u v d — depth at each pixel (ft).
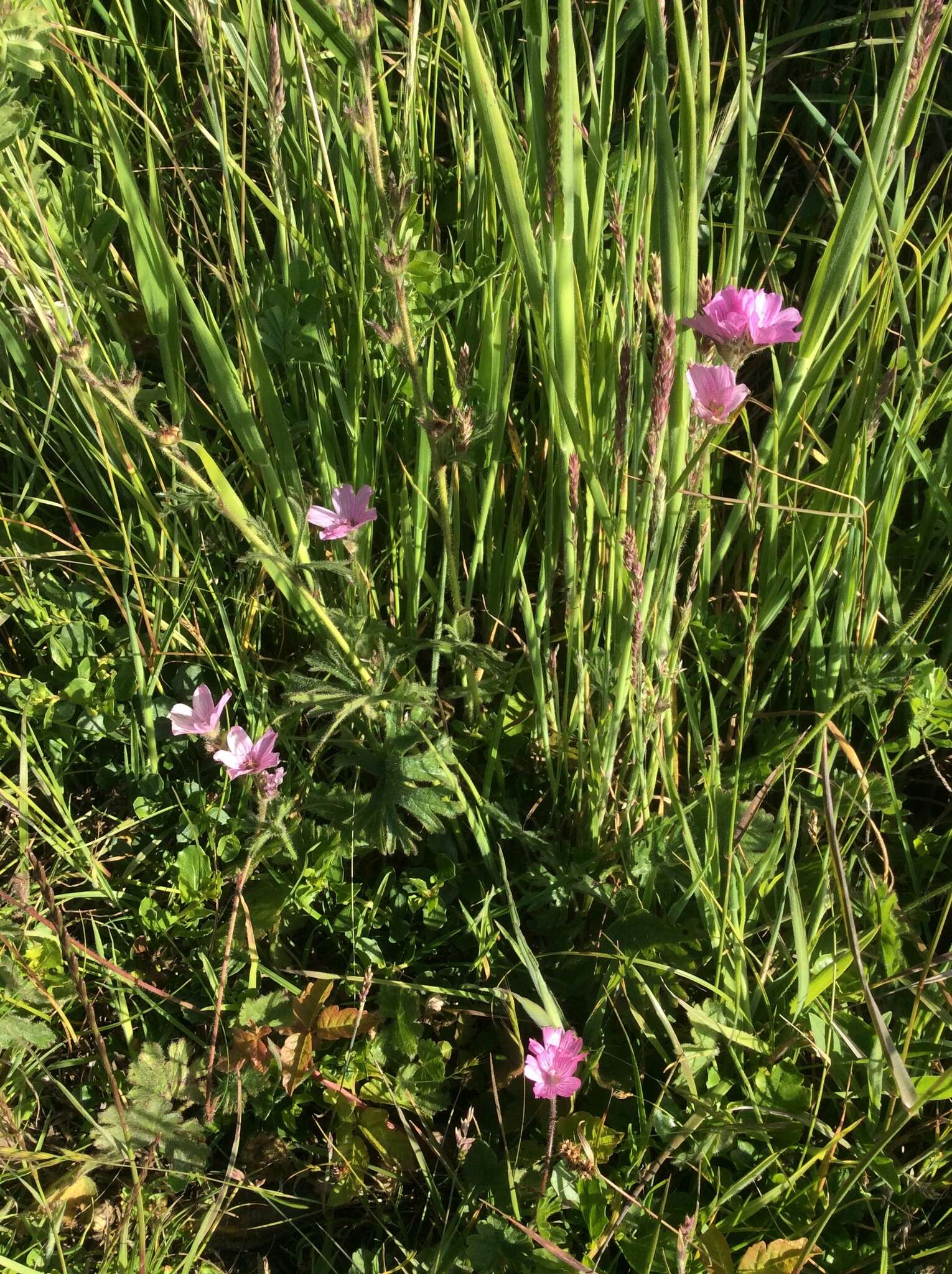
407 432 1.86
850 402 1.65
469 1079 1.62
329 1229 1.50
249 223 2.06
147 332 2.03
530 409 1.94
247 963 1.67
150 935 1.73
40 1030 1.56
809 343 1.57
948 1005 1.48
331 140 1.87
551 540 1.72
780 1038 1.51
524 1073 1.37
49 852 1.83
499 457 1.72
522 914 1.72
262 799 1.50
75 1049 1.65
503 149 1.25
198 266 1.90
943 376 1.88
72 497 2.09
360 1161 1.50
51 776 1.78
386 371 1.85
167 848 1.83
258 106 1.99
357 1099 1.53
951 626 1.84
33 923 1.66
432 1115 1.54
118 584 2.00
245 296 1.71
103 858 1.81
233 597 1.90
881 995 1.55
